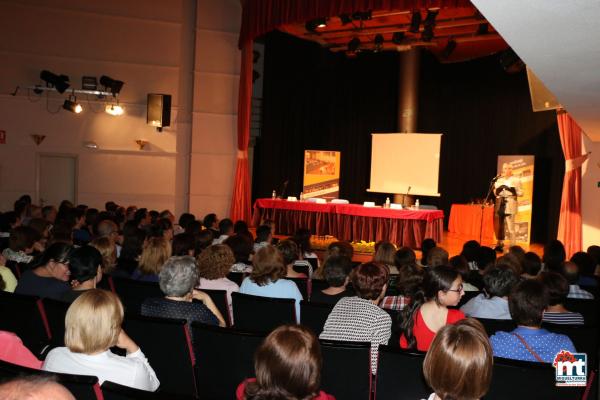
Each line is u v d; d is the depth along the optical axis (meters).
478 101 13.66
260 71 15.52
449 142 14.15
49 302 3.01
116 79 12.30
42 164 11.97
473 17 9.87
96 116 12.20
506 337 2.56
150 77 12.51
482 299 3.58
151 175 12.57
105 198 12.30
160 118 11.71
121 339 2.32
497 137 13.38
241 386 1.65
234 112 13.17
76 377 1.73
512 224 10.45
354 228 10.77
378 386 2.49
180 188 13.05
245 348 2.61
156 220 6.72
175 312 2.91
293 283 3.85
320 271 4.93
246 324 3.57
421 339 2.80
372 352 2.74
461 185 13.99
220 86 13.05
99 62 12.17
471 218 12.48
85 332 2.06
